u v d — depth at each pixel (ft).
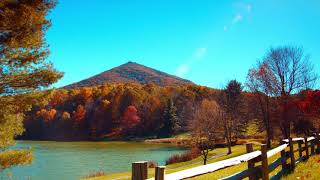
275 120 148.66
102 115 443.32
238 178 25.81
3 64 49.57
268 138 150.61
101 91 478.18
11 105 50.39
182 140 291.79
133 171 15.89
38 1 49.39
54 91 53.62
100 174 119.65
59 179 114.52
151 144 304.50
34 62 51.16
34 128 431.02
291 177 39.32
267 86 148.77
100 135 432.66
